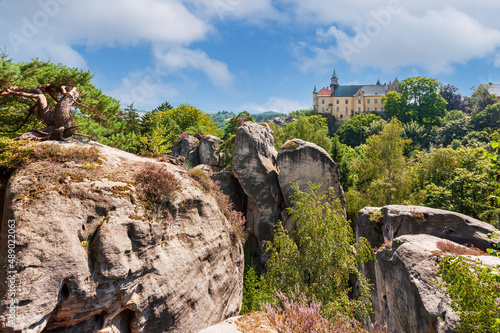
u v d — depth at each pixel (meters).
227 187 26.31
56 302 5.70
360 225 18.33
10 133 11.75
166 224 8.61
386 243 13.30
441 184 25.62
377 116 79.69
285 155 23.66
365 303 10.08
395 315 10.91
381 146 29.86
